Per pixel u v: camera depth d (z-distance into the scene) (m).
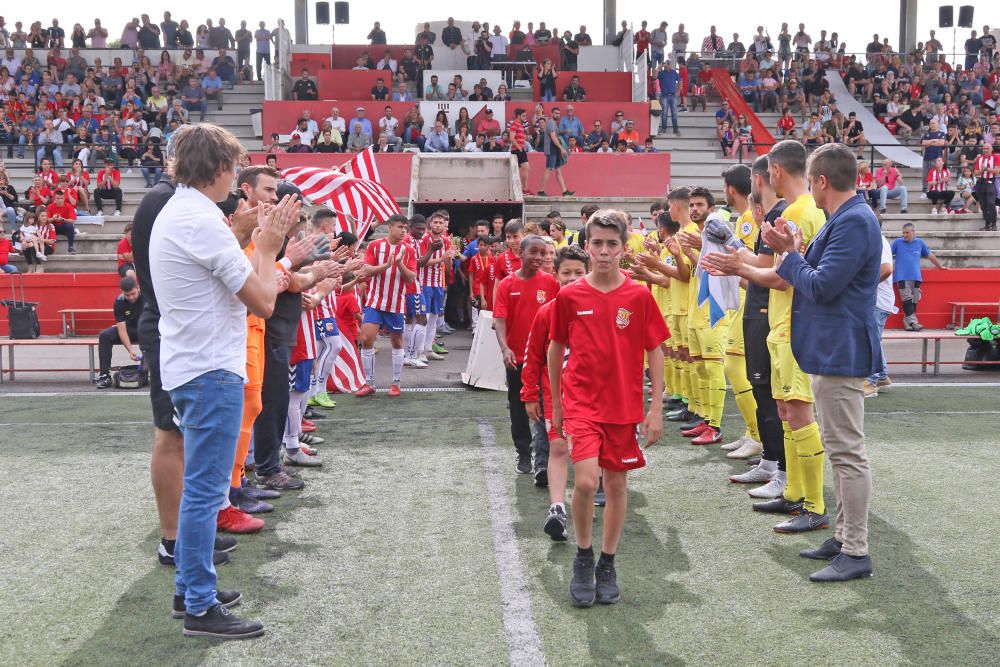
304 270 5.05
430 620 3.65
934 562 4.28
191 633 3.49
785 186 4.78
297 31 26.64
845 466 4.07
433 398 8.74
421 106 21.03
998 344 10.35
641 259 6.79
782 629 3.55
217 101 23.38
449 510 5.13
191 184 3.41
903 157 20.86
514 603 3.82
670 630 3.54
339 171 10.55
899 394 8.86
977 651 3.35
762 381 5.34
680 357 7.54
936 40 26.97
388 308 8.77
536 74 24.06
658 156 19.02
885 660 3.28
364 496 5.41
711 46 26.28
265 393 5.44
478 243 11.98
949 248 17.02
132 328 9.48
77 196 17.58
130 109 20.91
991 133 22.03
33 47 25.20
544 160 19.05
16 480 5.77
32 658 3.32
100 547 4.52
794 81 23.75
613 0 26.78
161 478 4.14
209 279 3.37
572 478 5.84
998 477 5.77
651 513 5.08
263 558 4.36
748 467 6.08
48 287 14.92
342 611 3.74
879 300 9.29
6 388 9.52
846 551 4.09
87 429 7.33
